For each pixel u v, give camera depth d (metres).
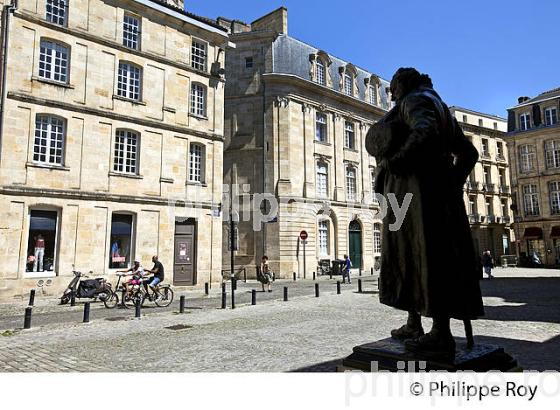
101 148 20.97
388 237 3.58
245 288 24.27
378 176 3.75
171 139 23.64
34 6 19.48
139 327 11.38
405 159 3.29
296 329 10.31
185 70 24.70
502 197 56.25
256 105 34.44
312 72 36.50
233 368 6.64
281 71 34.47
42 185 19.08
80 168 20.22
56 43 20.23
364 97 40.75
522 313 12.38
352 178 39.00
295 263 32.84
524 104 48.50
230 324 11.52
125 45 22.73
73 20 20.67
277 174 33.41
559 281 25.62
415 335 3.66
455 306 3.18
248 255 32.78
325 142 36.69
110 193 21.02
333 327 10.47
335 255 36.28
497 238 54.69
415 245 3.32
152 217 22.42
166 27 24.20
